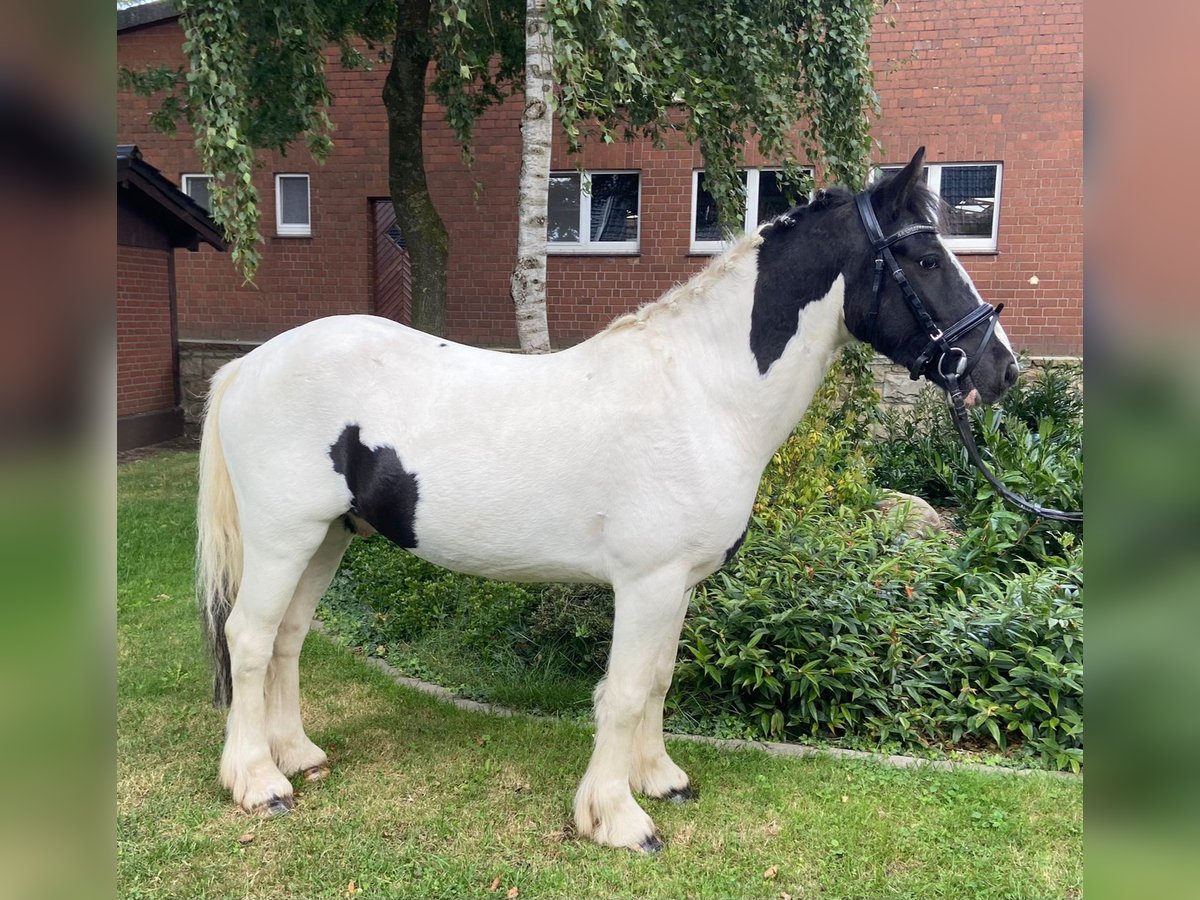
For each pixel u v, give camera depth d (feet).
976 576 12.16
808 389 7.56
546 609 11.87
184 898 6.89
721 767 9.11
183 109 21.15
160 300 29.19
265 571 7.92
